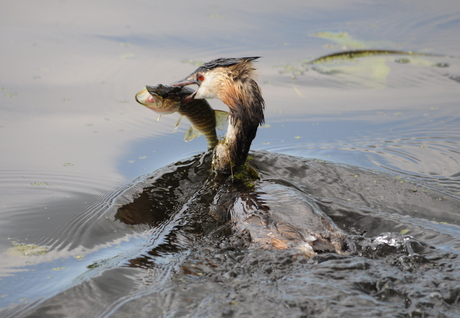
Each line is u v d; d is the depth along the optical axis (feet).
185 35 142.10
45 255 52.65
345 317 37.65
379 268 44.29
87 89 108.68
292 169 71.26
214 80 69.05
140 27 148.15
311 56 132.36
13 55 124.67
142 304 40.63
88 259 51.78
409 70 125.80
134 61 123.13
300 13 167.02
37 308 40.91
